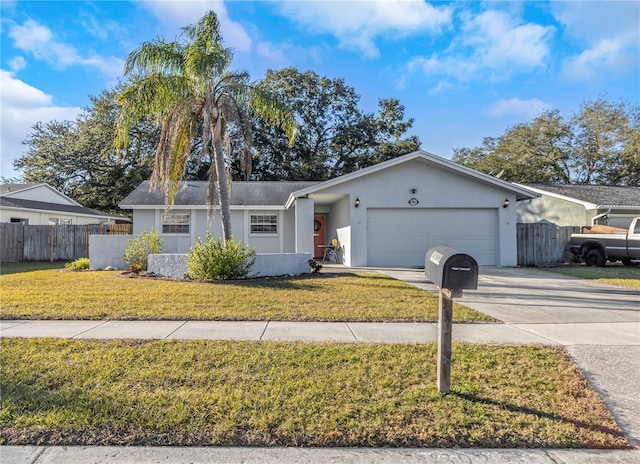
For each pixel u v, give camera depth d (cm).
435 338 509
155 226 1767
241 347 459
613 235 1439
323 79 3394
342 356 430
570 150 3250
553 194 2172
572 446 271
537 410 317
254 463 248
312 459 253
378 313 647
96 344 466
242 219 1817
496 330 563
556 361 427
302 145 3275
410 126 3522
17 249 1786
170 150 1089
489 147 3625
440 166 1417
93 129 2894
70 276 1108
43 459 249
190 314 632
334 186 1412
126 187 2917
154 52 1088
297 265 1142
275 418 295
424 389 349
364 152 3431
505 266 1432
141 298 757
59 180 2964
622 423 304
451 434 279
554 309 718
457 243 1444
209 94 1111
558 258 1573
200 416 297
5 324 570
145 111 1110
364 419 297
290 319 608
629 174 3114
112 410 304
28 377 364
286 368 395
